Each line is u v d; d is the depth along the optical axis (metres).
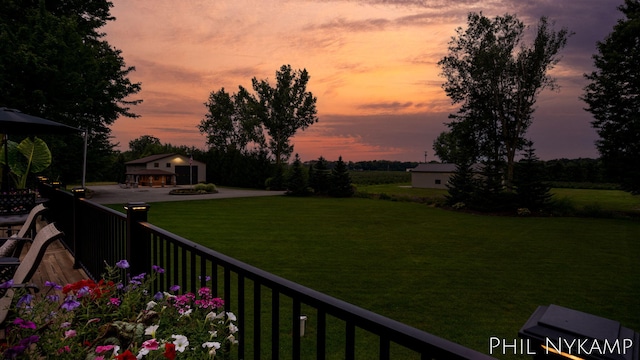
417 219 17.25
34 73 14.55
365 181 62.31
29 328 1.76
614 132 24.11
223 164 45.25
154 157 44.59
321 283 6.83
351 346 1.04
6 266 2.41
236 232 12.08
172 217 15.46
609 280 7.45
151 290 2.81
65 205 6.01
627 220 18.73
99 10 23.77
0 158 9.44
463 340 4.62
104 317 2.20
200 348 1.77
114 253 3.61
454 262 8.70
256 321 1.57
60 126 6.53
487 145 32.25
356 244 10.56
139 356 1.55
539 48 28.25
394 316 5.35
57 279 4.44
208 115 58.56
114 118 22.33
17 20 17.66
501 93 30.66
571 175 55.69
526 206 21.08
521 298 6.25
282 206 21.41
